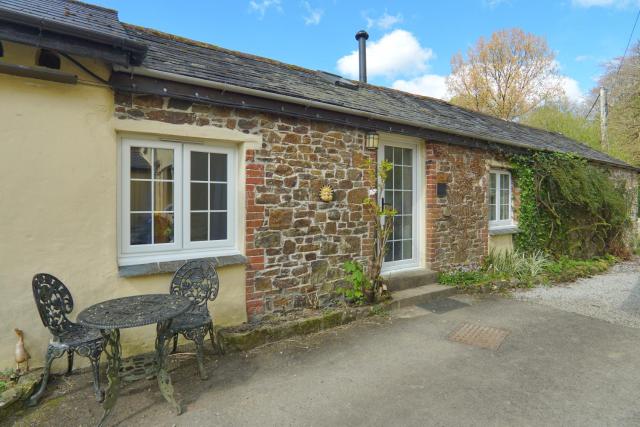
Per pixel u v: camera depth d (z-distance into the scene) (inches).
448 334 168.1
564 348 153.0
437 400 112.6
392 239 237.3
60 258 123.6
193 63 163.8
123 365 132.2
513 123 431.2
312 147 183.2
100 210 130.5
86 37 111.2
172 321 116.0
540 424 100.6
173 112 144.6
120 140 139.3
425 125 224.7
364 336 165.2
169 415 104.4
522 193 315.0
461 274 254.2
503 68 912.3
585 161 355.9
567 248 349.1
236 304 161.2
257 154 165.0
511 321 186.7
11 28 102.8
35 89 118.6
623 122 693.9
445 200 252.8
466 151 267.3
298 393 116.6
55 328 112.1
